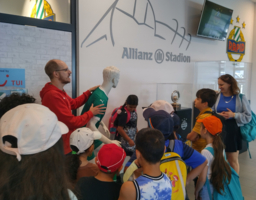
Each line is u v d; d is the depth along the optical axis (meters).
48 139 0.61
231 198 1.68
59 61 1.91
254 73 5.95
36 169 0.58
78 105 2.29
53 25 2.51
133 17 3.22
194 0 4.11
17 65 2.32
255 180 3.18
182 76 4.08
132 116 2.72
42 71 2.48
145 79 3.48
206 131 1.77
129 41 3.21
